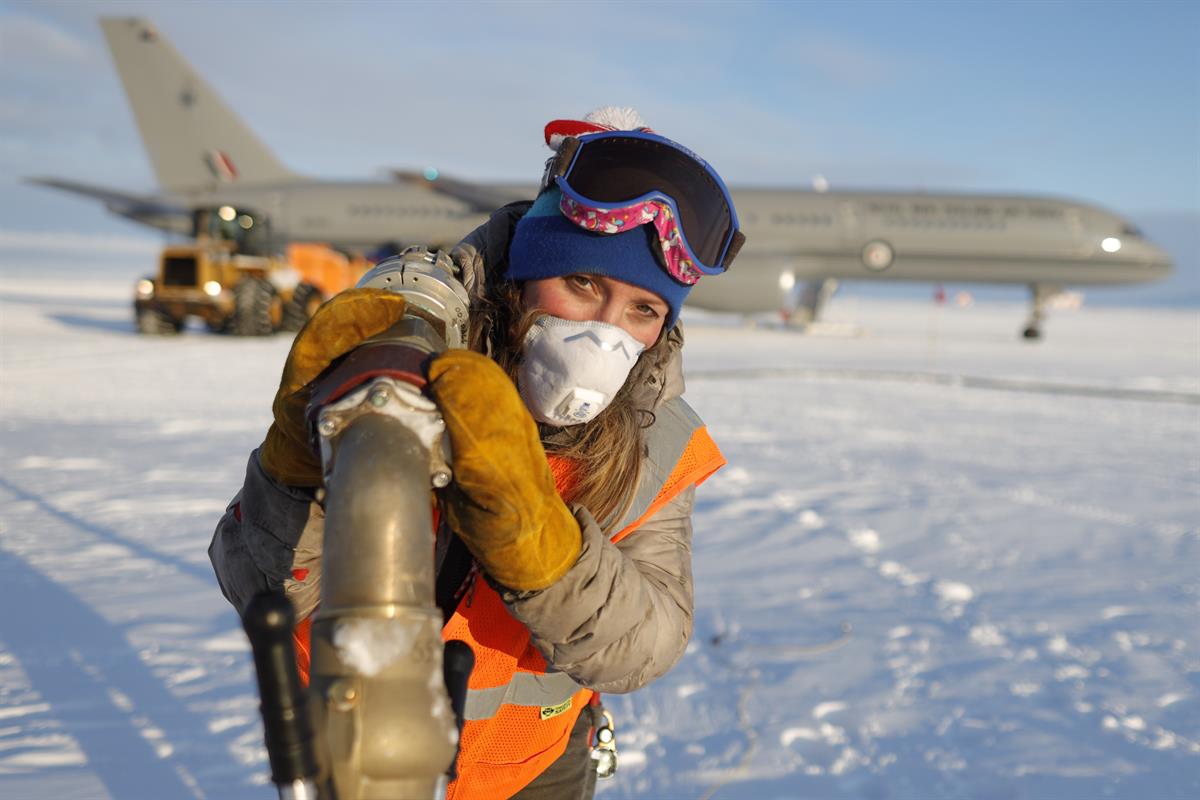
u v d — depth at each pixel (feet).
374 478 1.66
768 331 99.50
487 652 3.00
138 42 98.22
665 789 7.62
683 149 2.56
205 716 8.43
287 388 1.96
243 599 2.64
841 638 11.35
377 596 1.60
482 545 2.00
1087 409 39.45
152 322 61.87
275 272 64.08
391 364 1.82
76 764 7.49
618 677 2.43
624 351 2.55
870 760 8.22
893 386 45.85
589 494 2.77
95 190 95.81
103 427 26.21
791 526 16.99
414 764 1.58
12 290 137.69
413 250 2.61
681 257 2.52
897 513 18.51
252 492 2.39
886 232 90.94
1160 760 8.41
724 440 27.35
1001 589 13.66
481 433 1.80
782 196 92.48
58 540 14.47
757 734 8.67
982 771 8.07
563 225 2.53
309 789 1.60
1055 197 94.73
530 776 3.34
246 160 100.68
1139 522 18.45
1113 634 11.76
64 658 9.72
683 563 2.91
